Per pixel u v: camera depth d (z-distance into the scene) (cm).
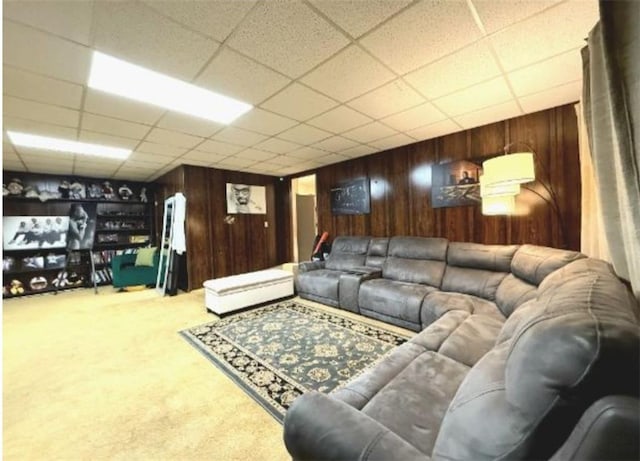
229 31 156
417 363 148
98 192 565
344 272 382
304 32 159
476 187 333
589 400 56
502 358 90
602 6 87
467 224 345
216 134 325
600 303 76
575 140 269
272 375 211
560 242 281
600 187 113
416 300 281
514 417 65
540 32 164
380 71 202
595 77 109
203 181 505
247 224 573
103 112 254
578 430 54
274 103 249
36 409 178
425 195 381
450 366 144
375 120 297
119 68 190
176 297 448
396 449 77
